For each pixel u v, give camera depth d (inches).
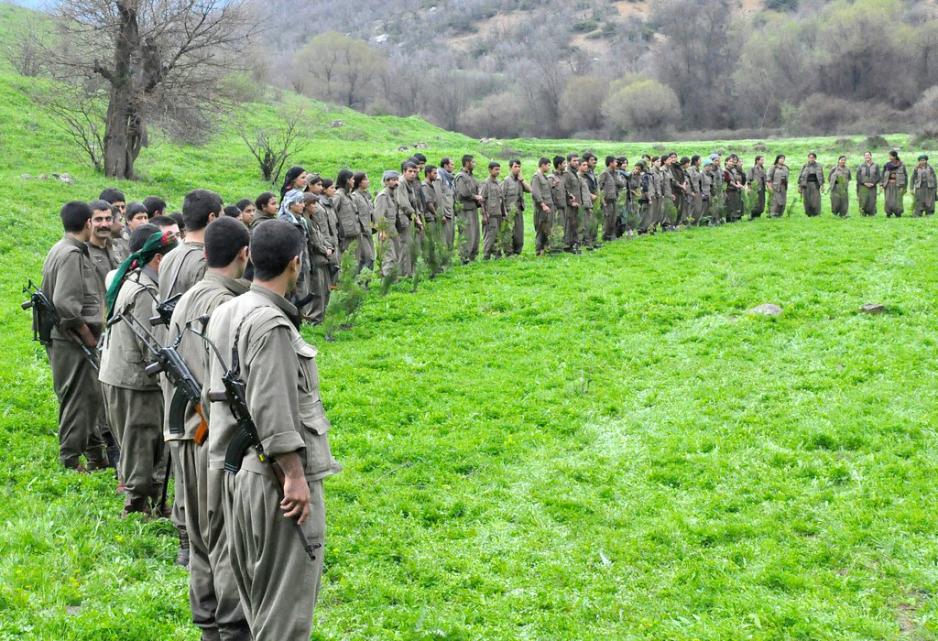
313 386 201.0
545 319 598.2
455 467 373.7
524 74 4274.1
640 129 3472.0
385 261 694.5
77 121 1285.7
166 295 281.3
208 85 1172.5
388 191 689.0
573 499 343.0
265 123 1829.5
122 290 304.7
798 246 829.2
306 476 194.7
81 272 339.3
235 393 192.9
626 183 906.7
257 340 190.7
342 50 3860.7
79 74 1116.5
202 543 229.9
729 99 3634.4
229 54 1244.5
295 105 2156.7
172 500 326.0
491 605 269.0
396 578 283.9
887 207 1069.1
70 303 331.9
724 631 251.4
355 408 434.9
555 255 826.2
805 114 3267.7
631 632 255.6
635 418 432.8
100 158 1200.8
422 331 576.1
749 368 493.7
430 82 4025.6
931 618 254.5
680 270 737.6
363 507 333.1
